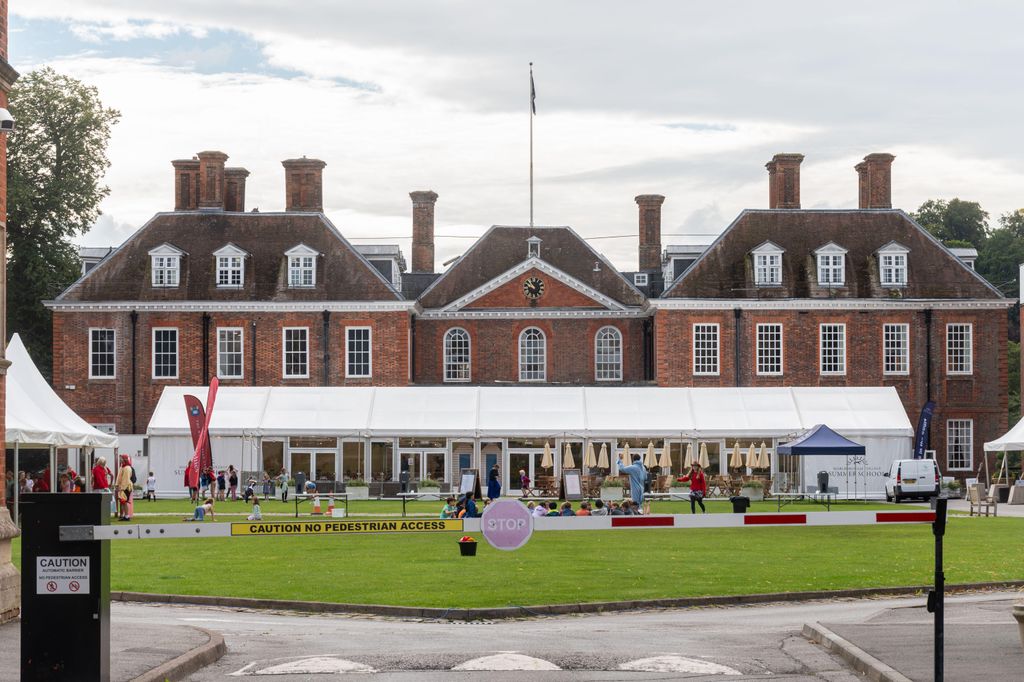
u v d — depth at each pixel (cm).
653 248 8406
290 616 2047
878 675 1409
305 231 7306
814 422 6544
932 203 13038
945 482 6612
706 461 6212
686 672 1472
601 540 3494
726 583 2428
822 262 7162
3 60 1966
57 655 1277
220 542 3441
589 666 1516
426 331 7606
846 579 2502
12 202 7619
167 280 7156
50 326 8188
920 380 7106
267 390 6712
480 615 2014
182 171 7450
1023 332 7106
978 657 1507
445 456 6650
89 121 8025
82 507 1288
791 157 7469
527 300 7562
